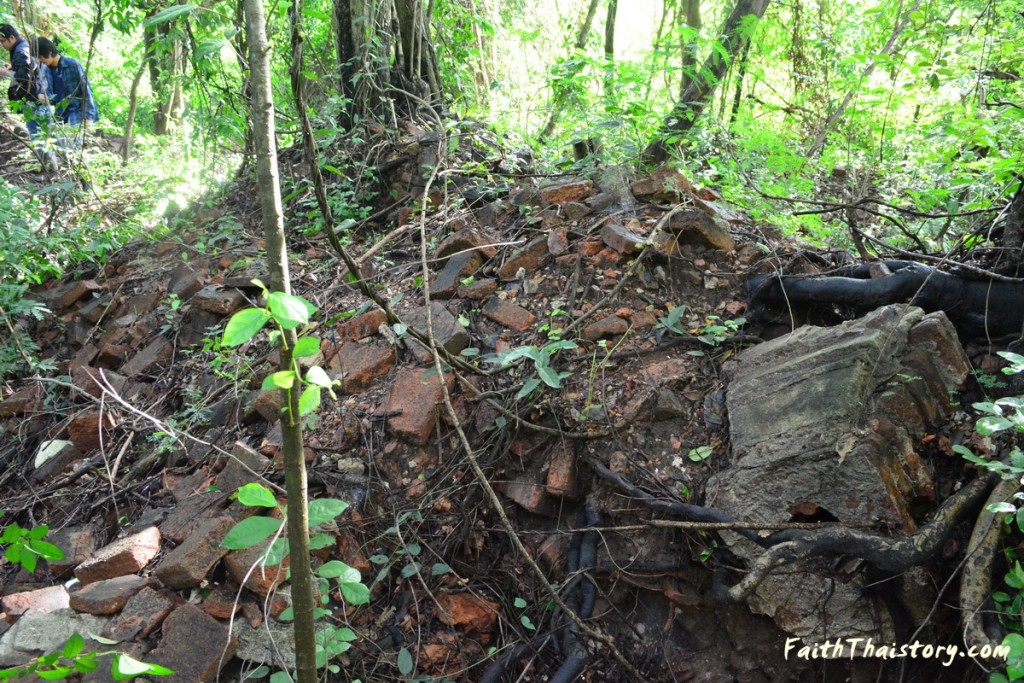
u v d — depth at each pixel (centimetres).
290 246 493
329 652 241
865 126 571
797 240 392
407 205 500
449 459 325
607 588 295
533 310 364
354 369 361
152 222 591
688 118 494
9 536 218
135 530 326
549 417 322
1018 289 303
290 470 165
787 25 750
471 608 297
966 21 455
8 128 775
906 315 295
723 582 275
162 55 479
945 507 263
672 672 280
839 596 265
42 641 275
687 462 305
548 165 500
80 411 430
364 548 305
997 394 294
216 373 397
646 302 353
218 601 279
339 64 557
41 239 516
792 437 282
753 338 336
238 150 686
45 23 894
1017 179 344
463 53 650
